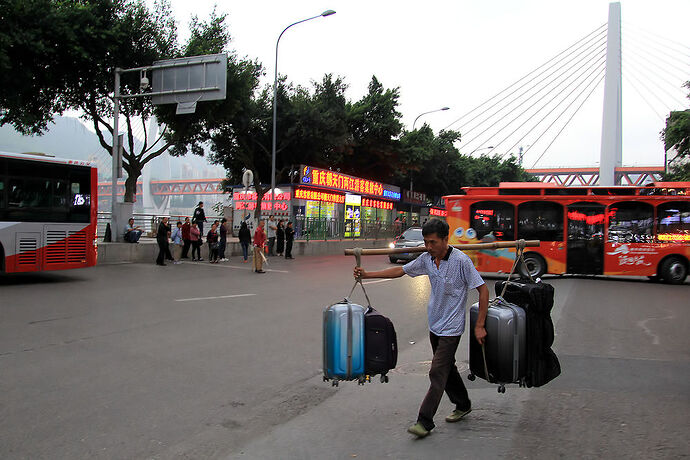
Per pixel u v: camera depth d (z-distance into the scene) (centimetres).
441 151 4831
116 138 1823
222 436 373
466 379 528
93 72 1891
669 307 1016
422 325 821
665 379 521
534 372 375
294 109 2950
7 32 1511
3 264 1180
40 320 788
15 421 393
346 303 382
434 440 365
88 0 1825
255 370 545
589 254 1502
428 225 364
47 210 1252
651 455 341
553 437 371
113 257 1769
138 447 351
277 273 1589
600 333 758
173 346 641
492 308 379
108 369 536
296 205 3028
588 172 8825
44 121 2038
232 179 3397
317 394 472
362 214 3725
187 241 1942
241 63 2252
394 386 502
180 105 1653
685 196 1464
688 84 2411
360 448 352
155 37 1975
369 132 3700
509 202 1543
